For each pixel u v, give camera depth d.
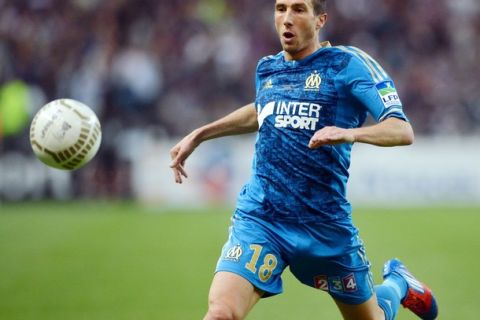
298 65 20.52
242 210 20.78
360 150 70.50
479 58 83.69
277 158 20.39
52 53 77.75
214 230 53.94
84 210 65.75
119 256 44.03
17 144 70.25
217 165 70.00
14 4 81.19
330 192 20.27
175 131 75.75
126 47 78.88
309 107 20.19
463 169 70.88
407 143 19.05
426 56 83.38
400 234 51.19
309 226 20.23
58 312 30.80
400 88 80.38
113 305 32.06
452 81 81.38
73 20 80.81
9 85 70.25
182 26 82.38
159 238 50.41
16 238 50.53
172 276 38.41
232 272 19.80
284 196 20.27
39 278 38.00
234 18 84.12
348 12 83.88
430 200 70.69
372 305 21.44
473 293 34.00
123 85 73.38
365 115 20.92
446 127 78.44
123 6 82.38
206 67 79.69
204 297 33.59
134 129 72.50
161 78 77.75
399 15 84.69
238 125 22.89
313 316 30.59
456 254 43.81
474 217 59.88
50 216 61.62
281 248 20.33
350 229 20.55
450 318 29.48
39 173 70.88
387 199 70.50
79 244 48.00
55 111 20.83
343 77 20.03
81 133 20.77
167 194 70.31
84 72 75.12
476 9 86.75
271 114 20.55
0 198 70.31
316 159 20.09
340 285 20.88
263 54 82.25
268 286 20.12
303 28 20.20
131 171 71.25
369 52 82.69
